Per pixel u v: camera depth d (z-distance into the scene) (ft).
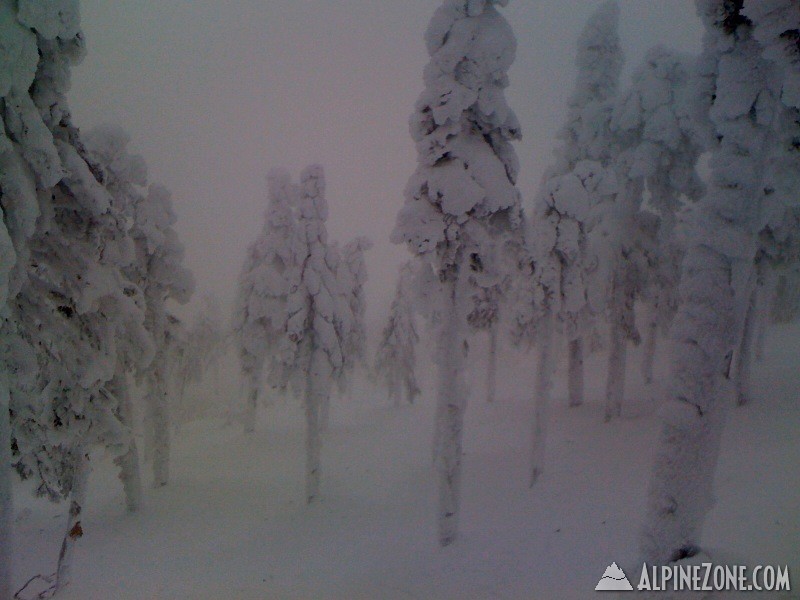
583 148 66.39
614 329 58.75
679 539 19.54
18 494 57.57
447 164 34.42
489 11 33.76
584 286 55.93
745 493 29.37
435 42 33.53
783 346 75.10
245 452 77.05
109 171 49.01
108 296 34.04
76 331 32.58
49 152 26.43
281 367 55.01
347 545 40.88
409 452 69.62
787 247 48.14
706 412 19.24
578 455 51.26
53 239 30.99
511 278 68.13
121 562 38.65
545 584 26.07
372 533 43.37
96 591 32.63
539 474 46.85
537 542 32.50
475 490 49.03
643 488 37.96
